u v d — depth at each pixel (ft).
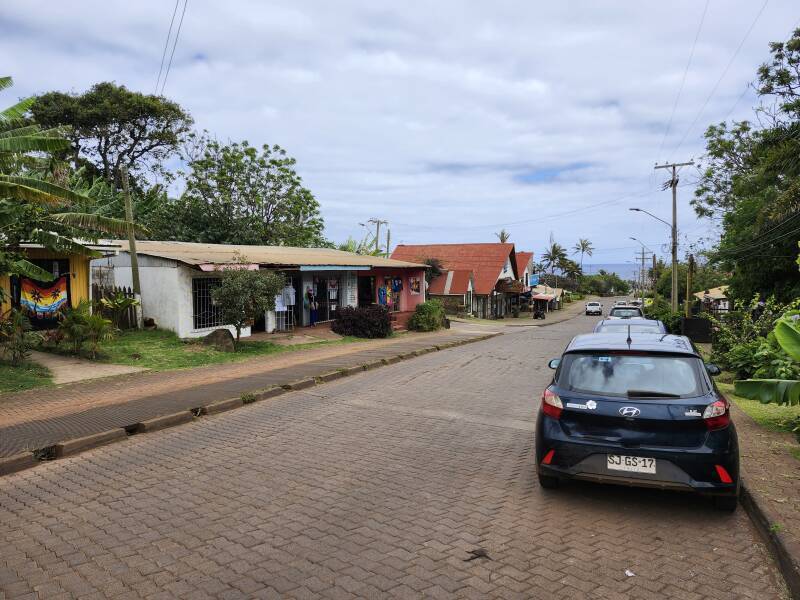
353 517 14.90
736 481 14.25
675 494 16.66
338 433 23.75
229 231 105.29
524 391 33.42
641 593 11.27
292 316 66.08
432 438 22.91
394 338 68.44
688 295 93.56
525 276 195.72
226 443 22.26
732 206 100.68
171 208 102.99
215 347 47.93
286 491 16.85
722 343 45.80
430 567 12.23
